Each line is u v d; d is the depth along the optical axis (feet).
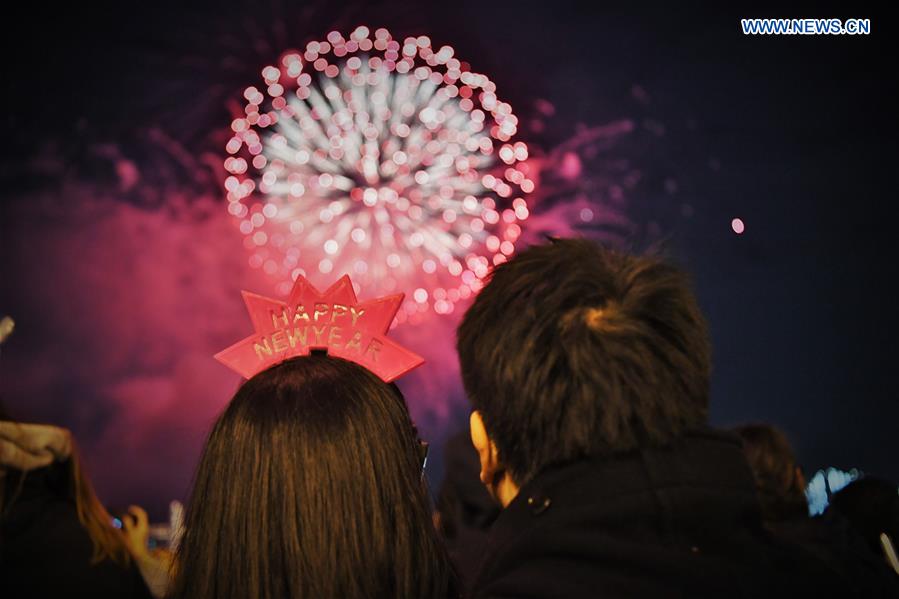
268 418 4.25
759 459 6.93
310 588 4.09
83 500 5.88
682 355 3.59
